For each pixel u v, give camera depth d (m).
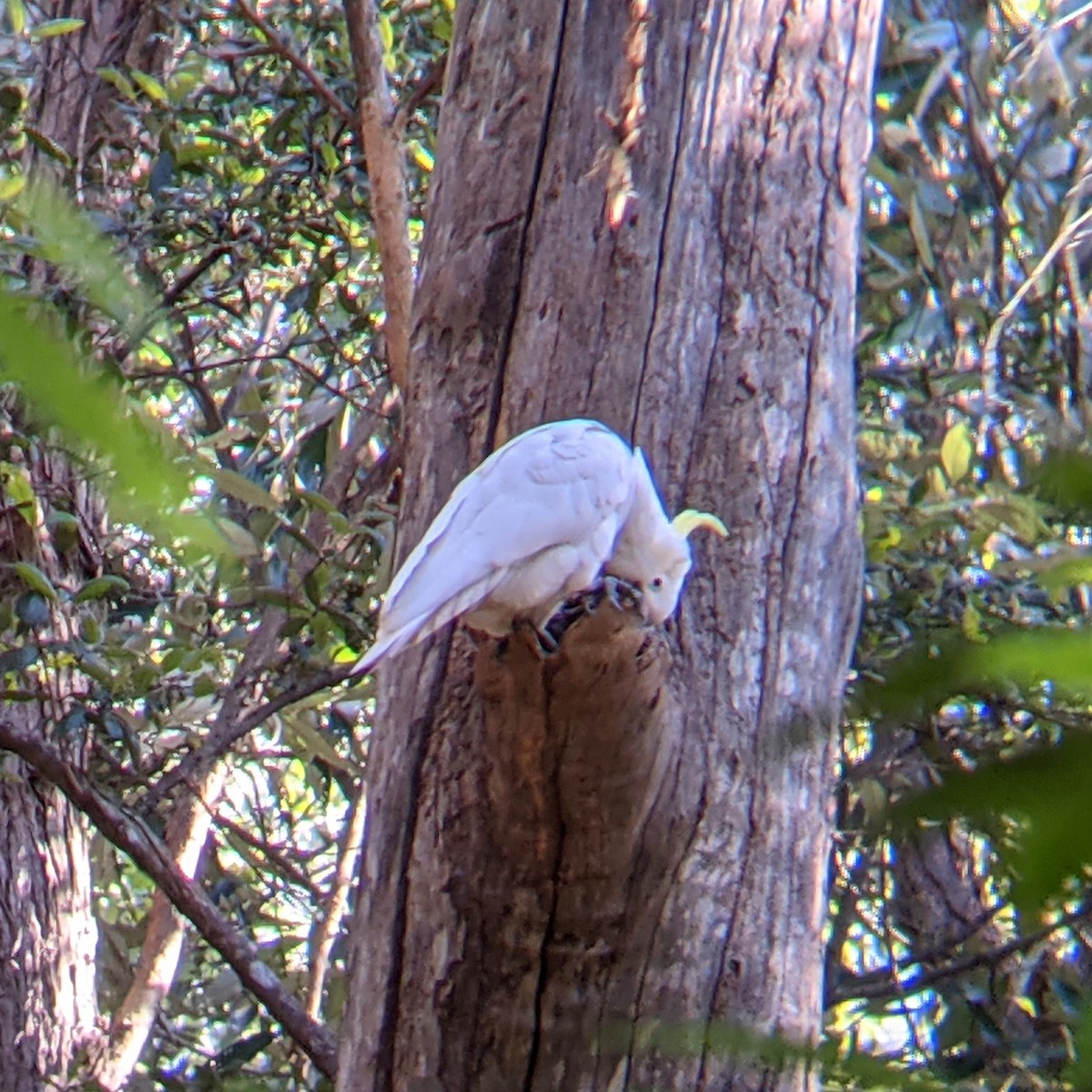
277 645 12.74
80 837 12.84
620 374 7.60
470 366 7.79
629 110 7.99
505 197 8.01
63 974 12.41
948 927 11.41
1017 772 1.11
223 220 12.67
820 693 7.42
